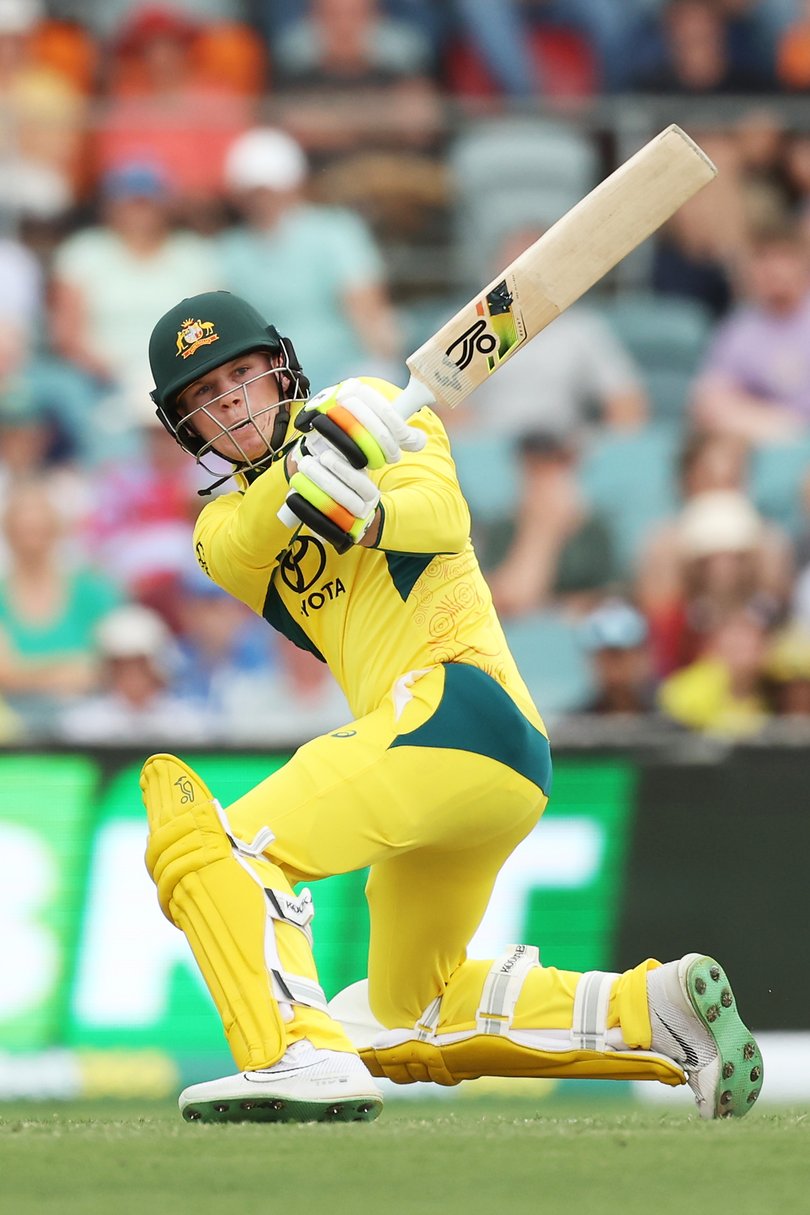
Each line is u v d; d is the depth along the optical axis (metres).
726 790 19.84
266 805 11.61
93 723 25.97
